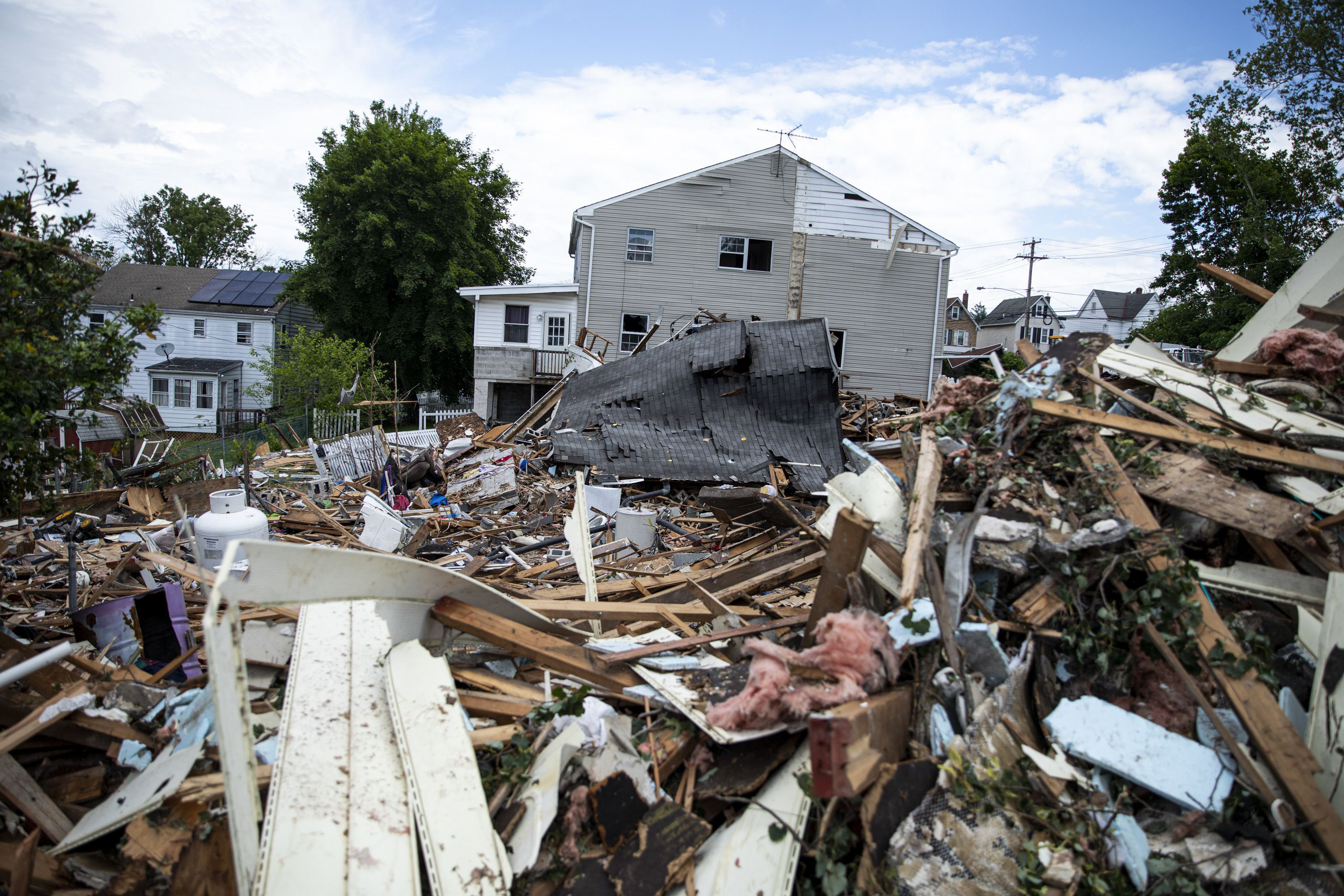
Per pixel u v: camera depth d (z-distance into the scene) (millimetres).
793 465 14250
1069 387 4711
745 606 5633
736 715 3070
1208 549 3971
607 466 14219
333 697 3416
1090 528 3643
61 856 3012
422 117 32594
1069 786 2961
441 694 3445
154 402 31125
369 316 31141
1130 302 58062
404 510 12008
